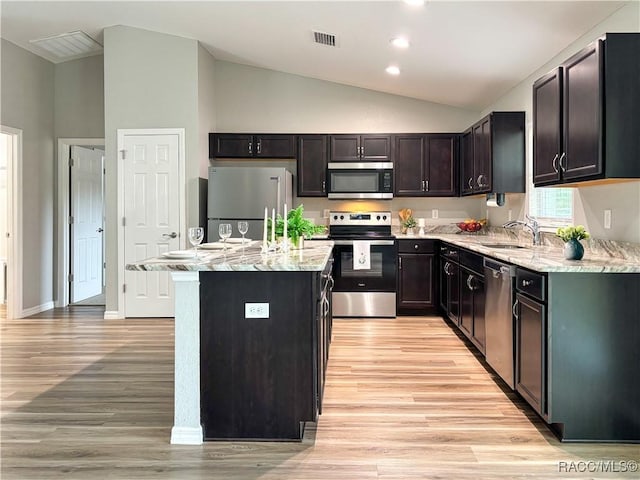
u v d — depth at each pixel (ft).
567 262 9.04
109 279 18.37
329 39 15.69
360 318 18.49
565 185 10.50
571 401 8.37
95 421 9.20
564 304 8.36
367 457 7.82
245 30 16.49
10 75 17.83
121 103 18.17
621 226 10.01
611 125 8.29
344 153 19.90
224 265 8.20
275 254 10.05
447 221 20.85
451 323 17.49
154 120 18.16
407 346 14.46
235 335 8.45
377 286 18.53
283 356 8.44
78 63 20.51
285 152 19.94
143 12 16.02
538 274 8.68
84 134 20.59
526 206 15.49
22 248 18.56
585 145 8.84
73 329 16.60
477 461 7.68
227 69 20.94
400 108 20.83
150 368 12.37
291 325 8.42
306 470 7.41
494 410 9.73
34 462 7.64
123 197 18.29
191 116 18.13
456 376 11.76
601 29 10.83
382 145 19.84
